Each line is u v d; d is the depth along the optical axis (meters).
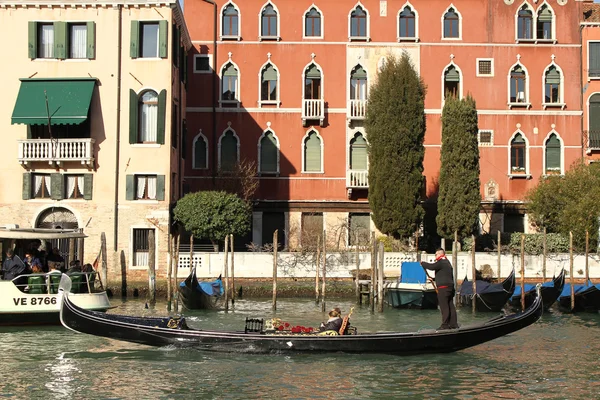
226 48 38.06
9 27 32.75
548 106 38.38
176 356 19.34
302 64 38.06
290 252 33.50
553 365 18.72
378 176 34.78
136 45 32.69
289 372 17.78
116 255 32.53
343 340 19.23
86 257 32.59
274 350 19.30
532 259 33.75
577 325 25.86
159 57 32.72
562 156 38.41
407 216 34.59
